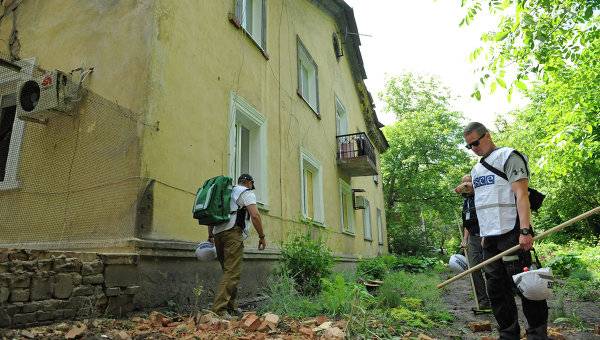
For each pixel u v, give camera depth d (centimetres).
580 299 689
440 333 423
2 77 563
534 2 581
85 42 532
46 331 301
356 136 1436
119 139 466
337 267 1127
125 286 399
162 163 477
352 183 1531
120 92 485
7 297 298
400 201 3003
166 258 463
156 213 458
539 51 602
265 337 333
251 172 757
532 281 280
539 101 1944
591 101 1086
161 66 493
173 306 456
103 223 452
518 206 306
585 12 592
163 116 488
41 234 488
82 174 482
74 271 350
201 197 453
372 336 361
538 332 293
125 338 300
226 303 441
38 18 585
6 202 520
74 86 500
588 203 2216
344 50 1584
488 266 332
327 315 477
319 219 1091
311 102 1168
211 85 606
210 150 586
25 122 534
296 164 945
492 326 461
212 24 627
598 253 1525
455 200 2916
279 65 904
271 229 768
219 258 487
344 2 1341
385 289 604
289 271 657
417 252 2816
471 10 562
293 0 1056
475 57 594
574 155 1080
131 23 504
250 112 729
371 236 1823
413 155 2841
